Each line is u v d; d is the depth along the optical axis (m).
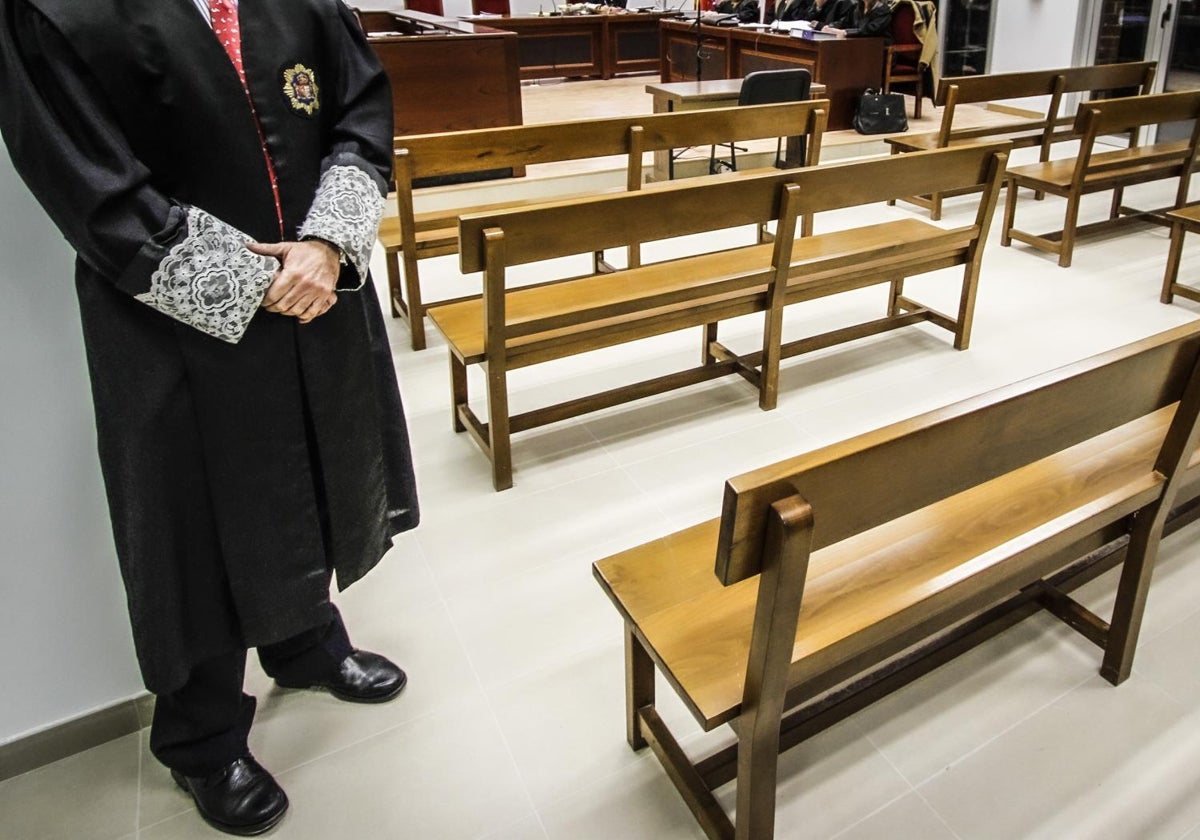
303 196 1.20
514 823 1.43
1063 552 1.50
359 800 1.48
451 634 1.86
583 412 2.68
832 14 7.31
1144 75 5.14
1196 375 1.35
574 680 1.73
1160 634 1.79
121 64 1.00
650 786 1.50
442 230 3.36
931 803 1.44
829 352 3.21
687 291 2.50
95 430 1.41
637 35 9.09
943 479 1.12
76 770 1.55
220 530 1.25
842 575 1.32
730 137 3.62
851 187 2.60
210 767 1.42
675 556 1.46
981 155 2.80
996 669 1.72
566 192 5.34
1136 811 1.41
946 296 3.68
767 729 1.16
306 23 1.18
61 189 0.98
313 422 1.29
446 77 4.95
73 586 1.48
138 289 1.04
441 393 2.98
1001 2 7.34
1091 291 3.71
